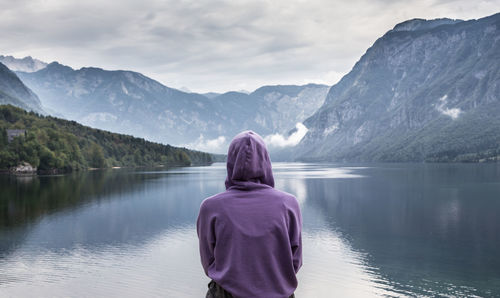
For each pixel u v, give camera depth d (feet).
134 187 294.66
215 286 13.41
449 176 426.10
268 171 14.19
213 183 337.52
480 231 132.77
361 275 83.25
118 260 90.53
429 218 158.61
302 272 85.15
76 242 110.01
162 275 79.15
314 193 258.57
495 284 77.87
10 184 322.14
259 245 12.61
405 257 98.43
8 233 122.62
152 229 128.88
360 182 356.79
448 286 77.61
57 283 74.38
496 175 429.38
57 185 312.29
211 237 13.17
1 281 75.61
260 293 12.46
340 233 128.67
